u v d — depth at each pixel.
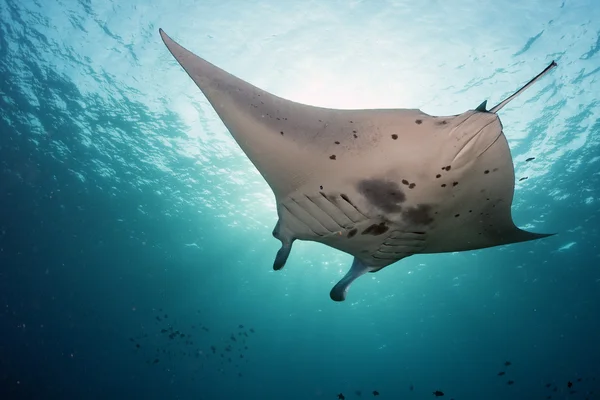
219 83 2.12
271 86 8.61
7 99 10.80
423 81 8.06
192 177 12.48
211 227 14.98
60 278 18.61
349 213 2.32
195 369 26.06
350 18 7.23
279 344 25.22
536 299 17.69
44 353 22.98
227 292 19.70
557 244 13.85
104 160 12.62
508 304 18.38
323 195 2.32
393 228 2.36
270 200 12.78
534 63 7.65
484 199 2.22
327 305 20.02
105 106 10.48
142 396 26.34
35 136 12.02
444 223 2.35
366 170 2.14
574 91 8.24
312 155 2.16
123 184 13.59
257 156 2.28
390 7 7.00
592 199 11.70
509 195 2.20
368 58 7.83
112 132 11.35
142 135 11.20
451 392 32.44
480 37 7.26
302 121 2.14
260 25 7.62
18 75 10.01
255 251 16.02
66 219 15.24
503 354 25.83
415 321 21.44
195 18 7.71
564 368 27.44
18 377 22.58
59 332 22.03
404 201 2.21
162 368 25.41
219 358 25.75
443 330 22.48
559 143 9.73
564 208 12.08
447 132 1.95
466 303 18.56
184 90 9.53
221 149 11.15
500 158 2.00
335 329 23.23
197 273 18.17
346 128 2.09
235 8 7.42
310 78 8.36
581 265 14.88
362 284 17.23
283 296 19.61
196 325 22.58
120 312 20.88
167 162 12.09
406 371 29.92
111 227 15.63
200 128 10.56
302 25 7.49
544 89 8.20
